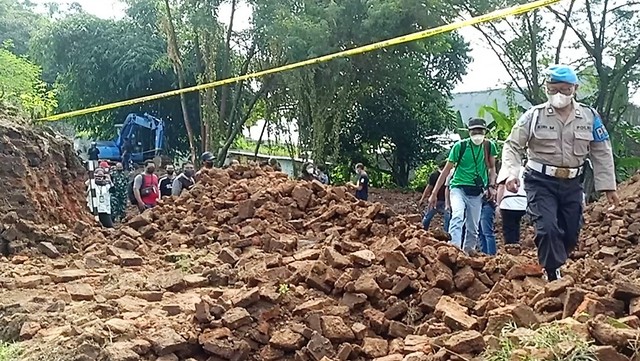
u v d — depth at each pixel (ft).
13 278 22.00
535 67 70.28
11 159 29.89
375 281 17.61
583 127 18.08
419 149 92.68
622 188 44.65
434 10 72.02
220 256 23.91
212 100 76.95
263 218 27.71
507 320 14.01
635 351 11.45
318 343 15.08
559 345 11.68
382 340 15.48
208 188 32.24
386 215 26.00
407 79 80.18
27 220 28.96
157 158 69.67
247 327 15.79
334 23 73.15
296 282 18.30
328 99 76.28
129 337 15.17
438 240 22.21
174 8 77.41
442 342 13.38
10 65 93.20
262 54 76.79
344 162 90.89
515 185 18.17
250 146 104.63
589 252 35.37
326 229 26.76
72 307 18.07
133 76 107.76
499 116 71.31
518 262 18.72
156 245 27.66
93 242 28.35
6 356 14.75
